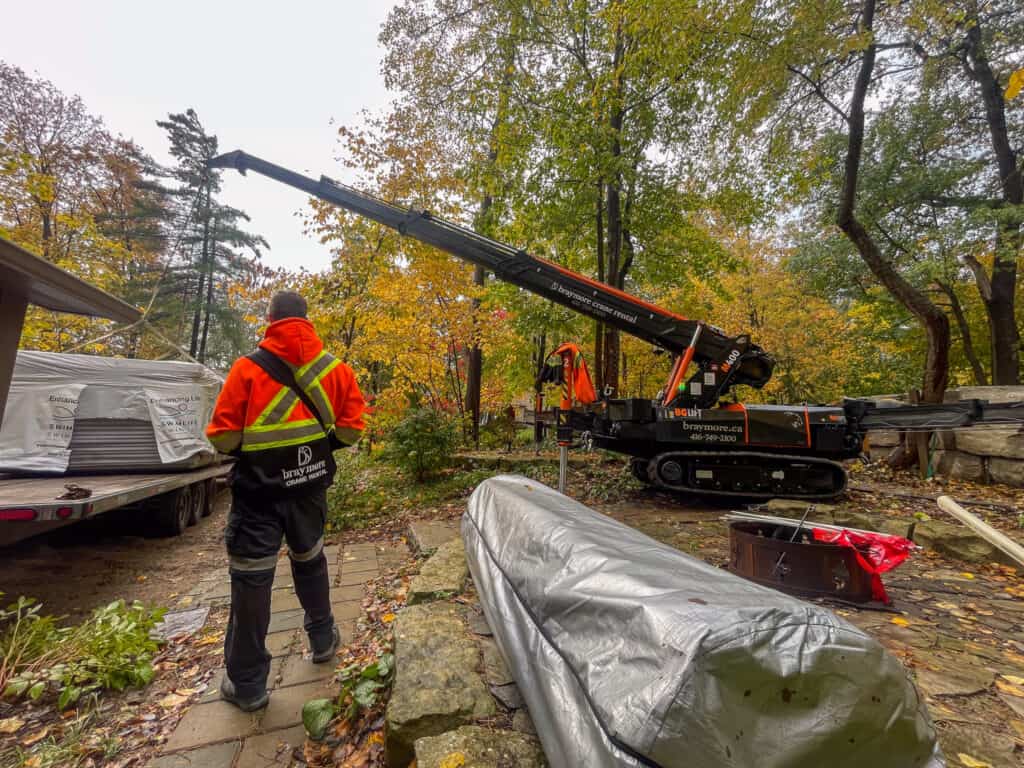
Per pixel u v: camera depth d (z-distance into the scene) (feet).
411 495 21.83
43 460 16.71
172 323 73.26
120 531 18.61
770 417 18.93
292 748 6.31
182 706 7.41
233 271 75.82
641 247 33.71
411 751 5.40
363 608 10.88
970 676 6.79
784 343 55.77
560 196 29.55
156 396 18.51
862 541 9.66
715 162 30.55
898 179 35.55
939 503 6.74
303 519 7.40
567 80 28.17
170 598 12.57
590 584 5.05
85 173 53.67
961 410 17.44
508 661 5.98
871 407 19.21
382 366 30.35
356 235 24.80
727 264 34.24
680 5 23.02
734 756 3.21
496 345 33.76
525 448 33.68
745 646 3.47
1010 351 37.91
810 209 40.04
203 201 73.82
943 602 9.65
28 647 8.41
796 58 24.14
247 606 6.86
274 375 6.98
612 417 19.90
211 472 21.17
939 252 33.12
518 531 7.54
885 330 49.39
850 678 3.55
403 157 24.34
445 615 8.09
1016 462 21.67
